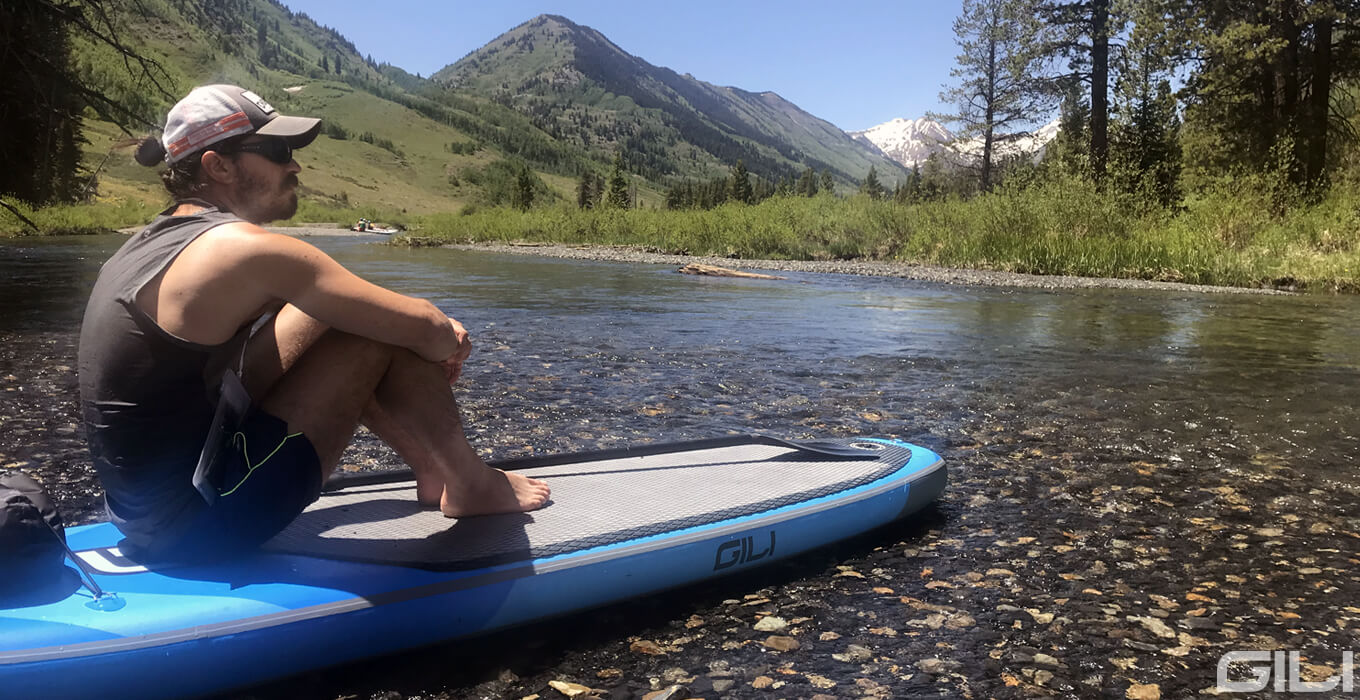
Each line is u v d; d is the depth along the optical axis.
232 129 1.91
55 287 11.21
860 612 2.37
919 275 16.27
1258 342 7.92
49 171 19.69
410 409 2.32
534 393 5.23
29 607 1.80
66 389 5.11
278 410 2.06
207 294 1.80
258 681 1.86
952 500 3.38
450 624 2.06
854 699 1.92
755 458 3.21
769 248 22.47
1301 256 15.62
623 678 2.01
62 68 10.82
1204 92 24.86
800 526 2.69
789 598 2.46
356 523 2.41
